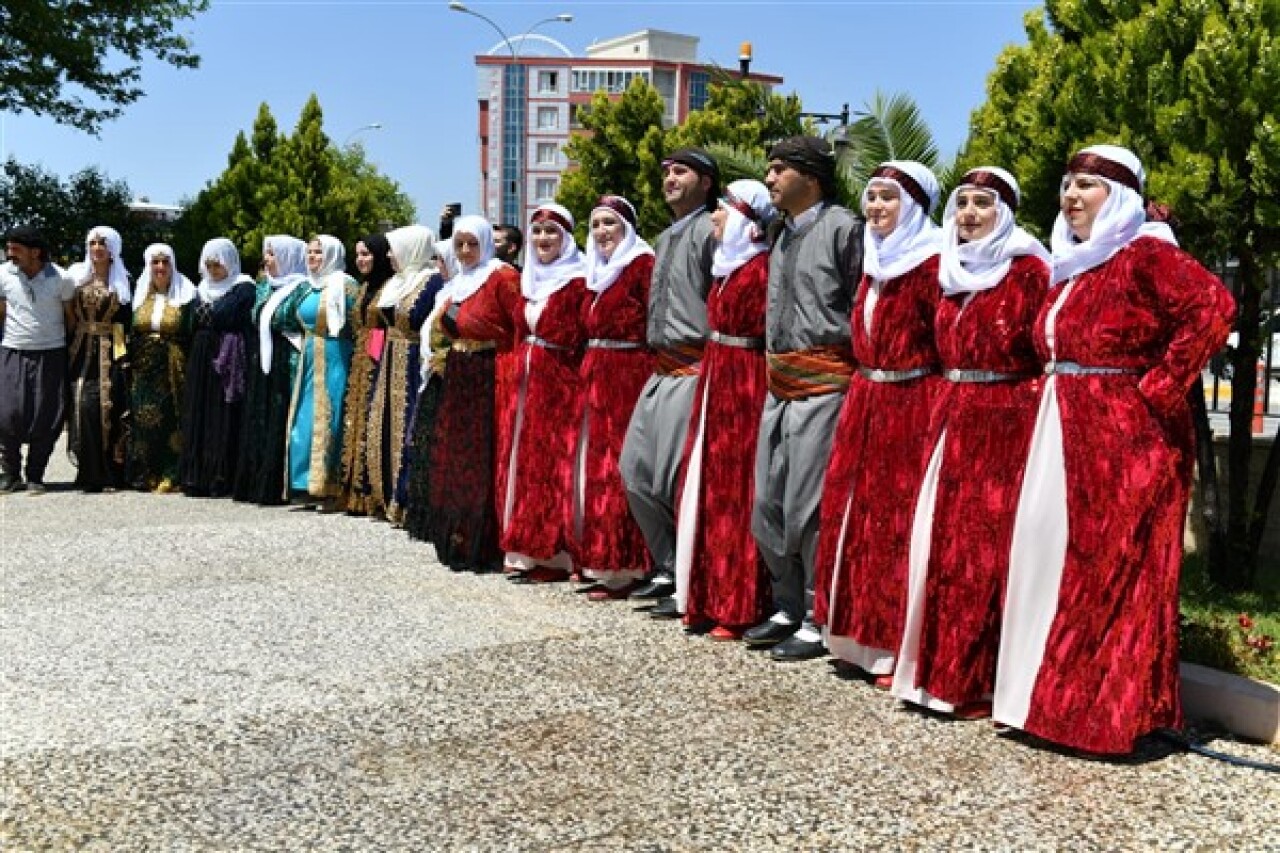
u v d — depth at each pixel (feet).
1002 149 22.50
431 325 24.41
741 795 12.14
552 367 20.90
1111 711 12.94
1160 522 13.03
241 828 11.35
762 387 17.70
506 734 13.82
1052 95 21.35
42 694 15.15
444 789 12.26
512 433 21.33
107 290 31.04
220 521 27.09
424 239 27.09
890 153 27.86
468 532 22.29
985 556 14.15
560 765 12.91
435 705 14.79
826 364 16.47
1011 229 14.42
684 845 11.05
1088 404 13.25
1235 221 19.44
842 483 15.89
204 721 14.21
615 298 19.97
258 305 29.27
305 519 27.48
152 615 18.93
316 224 91.71
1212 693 14.26
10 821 11.45
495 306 21.88
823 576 16.12
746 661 16.76
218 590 20.61
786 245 16.84
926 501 14.66
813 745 13.53
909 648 14.71
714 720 14.33
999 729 14.11
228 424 29.96
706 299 18.48
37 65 59.62
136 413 31.04
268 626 18.35
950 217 14.65
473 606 19.65
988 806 11.93
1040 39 22.90
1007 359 14.19
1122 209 13.19
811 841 11.14
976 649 14.21
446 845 11.03
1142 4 20.08
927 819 11.61
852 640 15.90
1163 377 12.83
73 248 81.10
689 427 18.21
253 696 15.11
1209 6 19.12
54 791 12.16
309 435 28.58
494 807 11.84
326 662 16.55
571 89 283.59
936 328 14.87
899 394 15.55
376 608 19.47
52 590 20.56
